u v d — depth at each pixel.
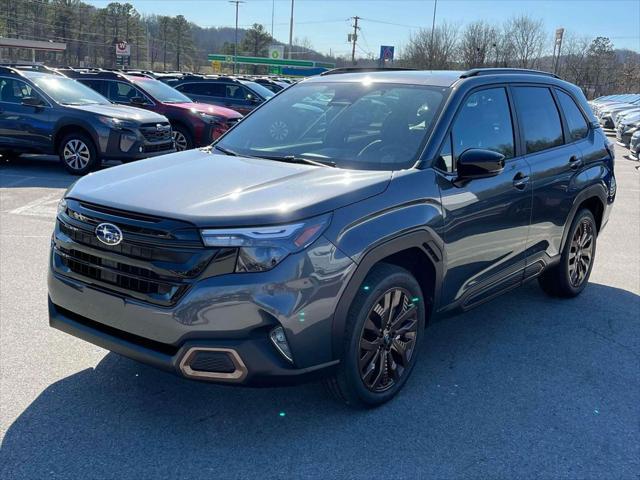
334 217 3.04
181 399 3.52
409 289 3.51
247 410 3.44
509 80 4.57
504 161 4.10
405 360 3.60
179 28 114.56
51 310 3.44
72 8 102.44
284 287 2.86
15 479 2.79
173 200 3.06
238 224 2.84
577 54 69.75
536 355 4.31
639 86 69.38
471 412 3.52
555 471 3.01
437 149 3.72
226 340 2.85
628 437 3.33
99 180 3.49
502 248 4.25
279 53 76.06
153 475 2.86
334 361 3.12
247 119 4.65
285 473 2.91
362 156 3.77
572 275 5.39
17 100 11.30
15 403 3.40
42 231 7.04
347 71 4.93
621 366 4.19
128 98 13.73
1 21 94.06
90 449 3.03
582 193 5.14
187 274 2.84
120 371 3.81
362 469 2.96
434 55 64.50
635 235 8.16
